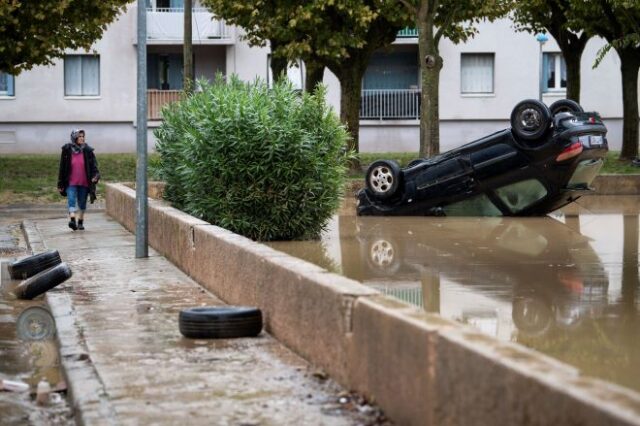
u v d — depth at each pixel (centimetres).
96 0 3225
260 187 1717
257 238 1747
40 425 742
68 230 2234
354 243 1742
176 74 5097
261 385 771
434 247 1678
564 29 3519
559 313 1053
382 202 2317
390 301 713
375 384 691
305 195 1731
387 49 3900
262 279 993
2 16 2984
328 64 3481
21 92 4884
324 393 741
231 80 1961
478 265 1445
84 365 862
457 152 2236
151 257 1669
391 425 653
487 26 4997
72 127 4938
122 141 4969
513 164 2166
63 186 2238
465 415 561
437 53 2941
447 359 581
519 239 1800
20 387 845
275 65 3556
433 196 2266
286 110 1741
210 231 1286
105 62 4922
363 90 5062
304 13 3142
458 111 5047
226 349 907
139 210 1662
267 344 923
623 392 468
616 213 2373
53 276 1317
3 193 3167
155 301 1201
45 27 3158
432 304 1112
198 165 1712
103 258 1670
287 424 666
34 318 1144
